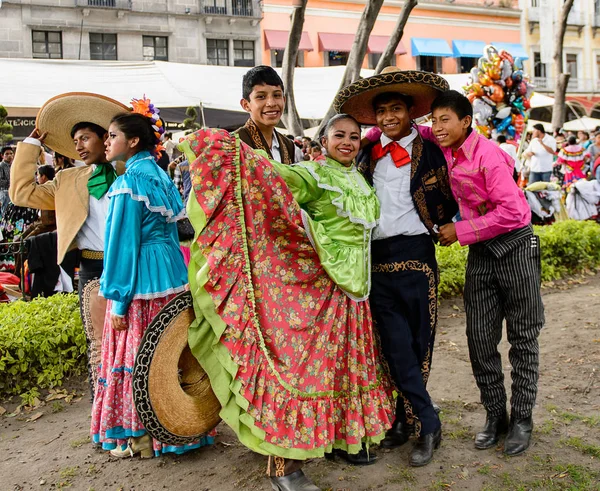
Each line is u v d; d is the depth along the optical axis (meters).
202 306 2.90
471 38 30.42
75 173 3.85
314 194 3.14
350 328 3.12
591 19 33.16
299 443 2.89
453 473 3.19
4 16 22.44
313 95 14.42
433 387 4.42
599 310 6.20
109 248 3.28
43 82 11.93
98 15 23.83
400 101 3.37
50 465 3.51
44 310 5.23
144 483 3.25
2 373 4.57
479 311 3.46
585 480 3.05
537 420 3.78
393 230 3.36
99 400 3.54
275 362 2.93
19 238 7.64
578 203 11.01
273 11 26.81
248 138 3.50
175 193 3.64
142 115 3.54
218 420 3.30
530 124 20.44
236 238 2.86
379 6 6.78
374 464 3.33
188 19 25.28
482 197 3.29
